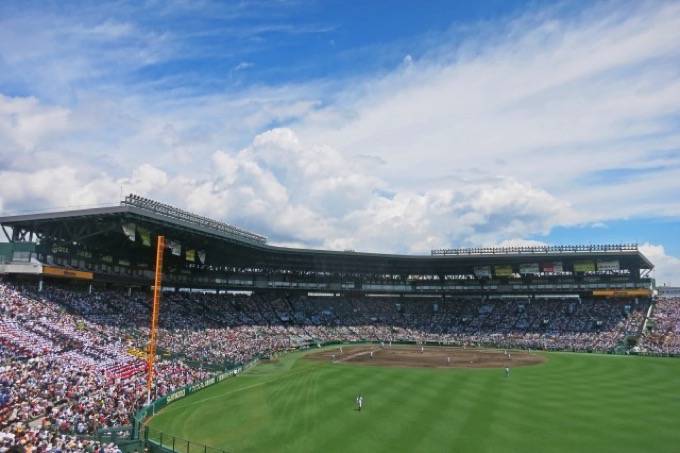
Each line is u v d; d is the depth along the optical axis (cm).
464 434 3759
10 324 5206
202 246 9131
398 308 12912
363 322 12162
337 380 6084
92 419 3694
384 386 5684
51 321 5794
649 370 6981
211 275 10538
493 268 11681
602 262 10844
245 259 10762
